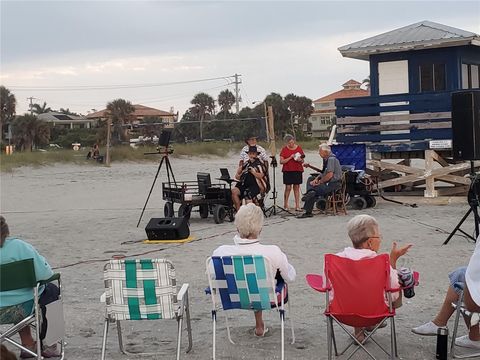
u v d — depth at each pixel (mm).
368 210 15352
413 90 16812
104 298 5438
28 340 5734
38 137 52188
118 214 16891
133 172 31203
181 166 34594
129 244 11852
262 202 14430
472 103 10227
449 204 16016
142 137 51844
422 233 11758
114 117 62688
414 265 9008
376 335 6078
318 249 10516
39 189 24281
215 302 5605
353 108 16766
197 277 8742
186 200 14203
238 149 42062
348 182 15555
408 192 17922
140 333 6477
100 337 6379
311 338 6094
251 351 5773
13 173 30312
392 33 17375
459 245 10422
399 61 16969
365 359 5488
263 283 5422
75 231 13930
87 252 11203
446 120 15898
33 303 5477
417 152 16844
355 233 5434
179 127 52719
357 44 17234
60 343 5941
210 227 13688
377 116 16547
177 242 11758
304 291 7824
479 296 4855
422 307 6988
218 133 52750
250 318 6824
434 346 5766
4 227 5438
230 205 14492
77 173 30656
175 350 5887
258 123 48938
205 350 5852
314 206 15883
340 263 5098
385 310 5105
